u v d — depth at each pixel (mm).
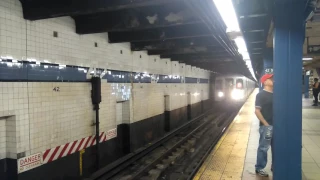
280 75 3494
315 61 16203
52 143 5098
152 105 10180
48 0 4391
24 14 4488
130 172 6805
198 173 4770
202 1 4172
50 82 5059
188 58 12531
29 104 4578
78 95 5879
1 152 4320
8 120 4352
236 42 7859
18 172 4363
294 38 3430
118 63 7621
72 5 4336
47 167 4984
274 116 3557
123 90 7906
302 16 3391
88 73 6238
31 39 4641
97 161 6430
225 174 4695
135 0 4059
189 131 12391
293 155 3506
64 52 5453
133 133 8500
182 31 6543
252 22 6074
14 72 4293
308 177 4422
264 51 9258
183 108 14562
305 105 16609
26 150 4520
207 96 20953
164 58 11516
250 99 25234
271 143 4543
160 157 7770
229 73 22094
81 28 5773
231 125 9742
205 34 6359
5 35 4148
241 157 5684
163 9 5297
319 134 7910
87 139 6191
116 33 7047
